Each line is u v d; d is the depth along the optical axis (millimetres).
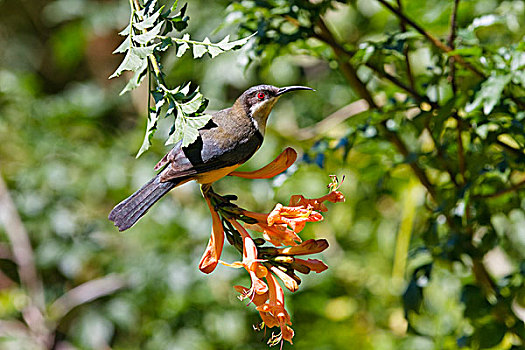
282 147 11883
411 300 7270
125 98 14609
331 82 13008
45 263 12508
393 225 12172
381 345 11609
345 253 12688
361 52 7180
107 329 11977
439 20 8891
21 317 12766
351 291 12539
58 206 12898
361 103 10828
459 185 7582
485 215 7688
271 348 11906
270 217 5027
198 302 11359
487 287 7973
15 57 17375
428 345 10539
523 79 6559
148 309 11844
